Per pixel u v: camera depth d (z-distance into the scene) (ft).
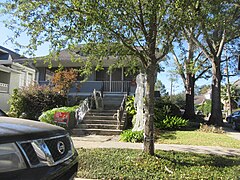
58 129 10.64
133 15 18.17
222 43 53.16
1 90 64.28
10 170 7.50
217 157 22.34
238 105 114.52
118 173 17.07
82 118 41.55
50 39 18.99
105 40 19.69
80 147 25.86
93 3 16.81
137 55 20.67
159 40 21.42
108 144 28.30
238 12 35.81
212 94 55.52
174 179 16.03
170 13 17.80
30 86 48.98
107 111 45.09
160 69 43.24
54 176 8.93
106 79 61.31
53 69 62.39
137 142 29.94
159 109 49.11
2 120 10.02
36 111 46.19
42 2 17.71
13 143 7.84
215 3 19.01
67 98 50.37
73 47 19.79
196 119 63.21
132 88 58.29
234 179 16.07
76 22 17.79
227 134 40.29
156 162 18.97
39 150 8.61
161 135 34.88
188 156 22.25
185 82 67.00
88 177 16.57
